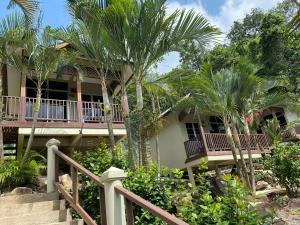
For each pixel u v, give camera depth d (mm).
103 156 6633
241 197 4348
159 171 5348
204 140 13008
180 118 15344
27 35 7805
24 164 7625
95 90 12625
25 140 9859
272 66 20766
